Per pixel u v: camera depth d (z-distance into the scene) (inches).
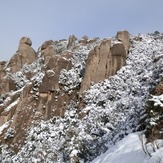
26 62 2053.4
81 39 2009.1
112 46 1505.9
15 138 1406.3
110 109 1213.7
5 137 1419.8
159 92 903.1
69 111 1385.3
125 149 711.1
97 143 1033.5
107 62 1473.9
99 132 1117.1
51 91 1473.9
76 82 1472.7
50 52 1959.9
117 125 1088.2
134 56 1525.6
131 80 1347.2
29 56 2084.2
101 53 1492.4
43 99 1473.9
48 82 1485.0
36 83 1528.1
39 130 1338.6
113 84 1374.3
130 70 1425.9
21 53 2075.5
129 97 1221.7
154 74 1267.2
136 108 1068.5
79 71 1520.7
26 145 1301.7
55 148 1170.6
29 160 1189.7
